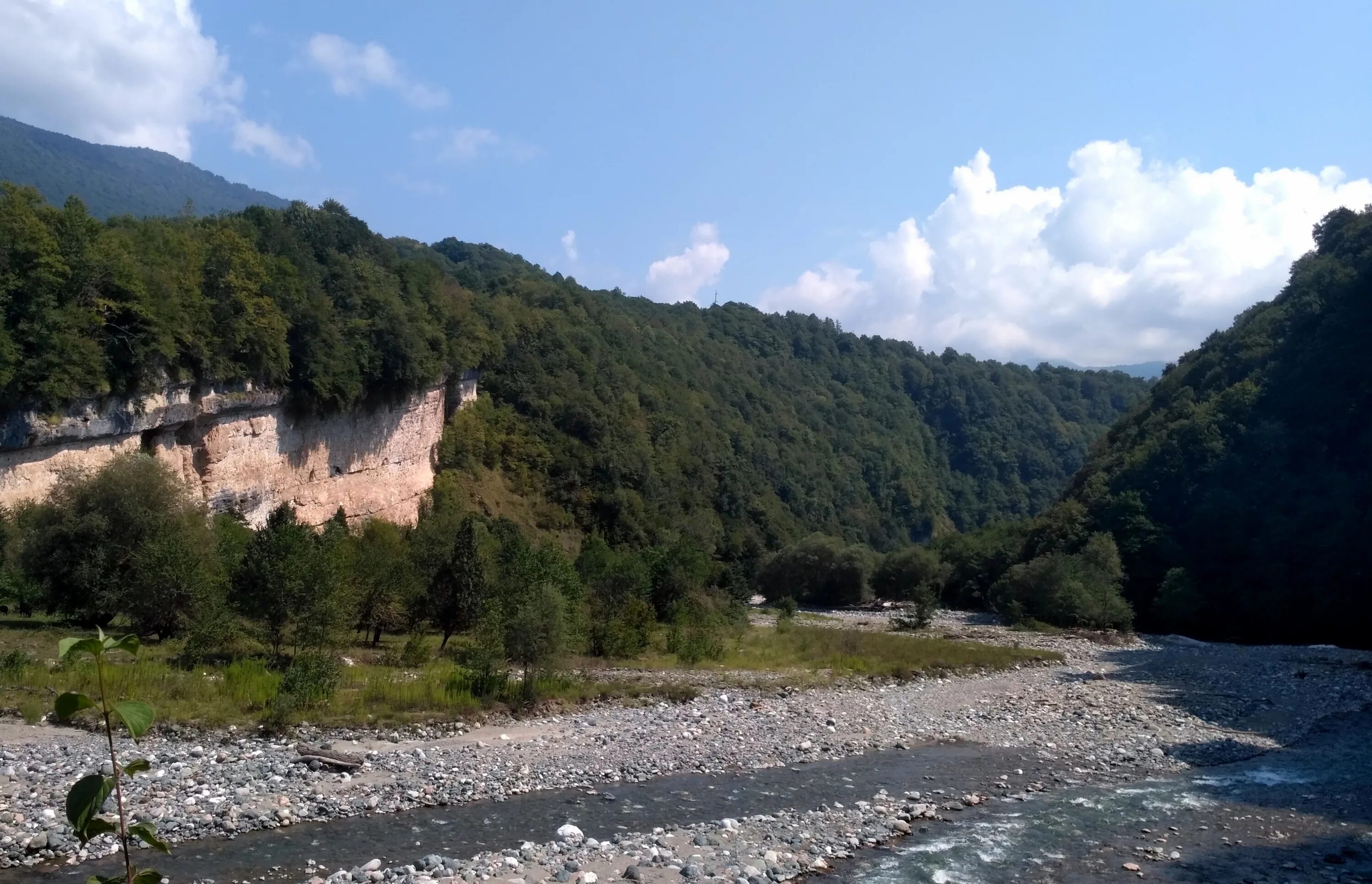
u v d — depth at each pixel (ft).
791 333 648.38
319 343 186.91
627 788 56.24
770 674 102.99
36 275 116.67
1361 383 202.39
